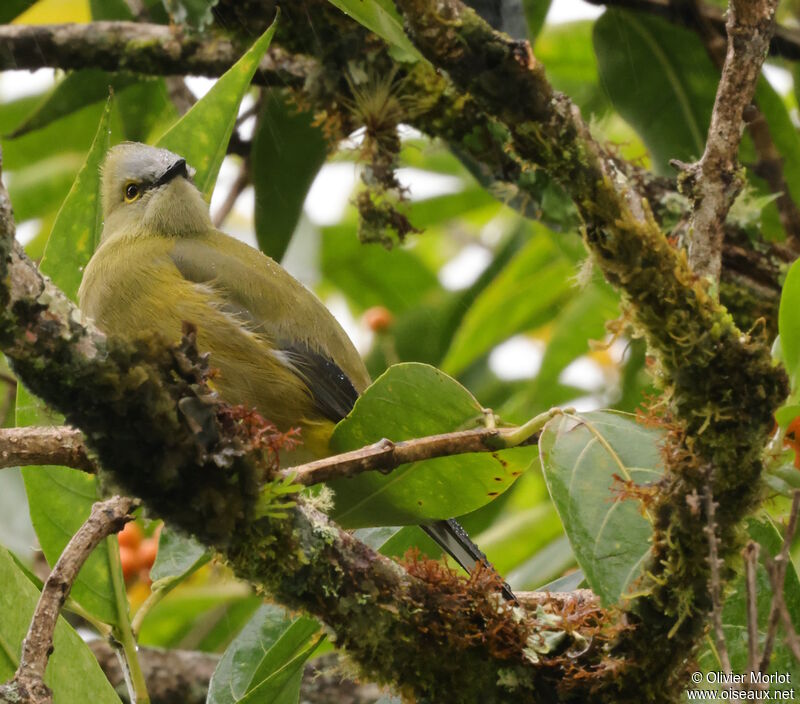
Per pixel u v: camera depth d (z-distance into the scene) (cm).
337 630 570
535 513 1080
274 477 543
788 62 1184
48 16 1376
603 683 574
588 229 603
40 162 1308
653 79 1095
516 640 582
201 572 1208
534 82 660
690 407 561
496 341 1245
